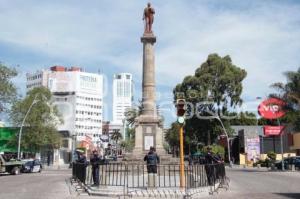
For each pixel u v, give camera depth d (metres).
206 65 72.81
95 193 18.97
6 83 49.50
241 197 17.59
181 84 73.25
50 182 27.73
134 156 34.56
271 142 75.69
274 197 17.48
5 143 65.25
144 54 37.50
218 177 22.30
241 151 76.44
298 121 46.69
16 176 36.34
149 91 36.88
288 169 48.50
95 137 145.25
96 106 148.00
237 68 72.81
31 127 64.06
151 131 35.47
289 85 47.12
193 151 87.94
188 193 17.98
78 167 24.55
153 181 20.09
